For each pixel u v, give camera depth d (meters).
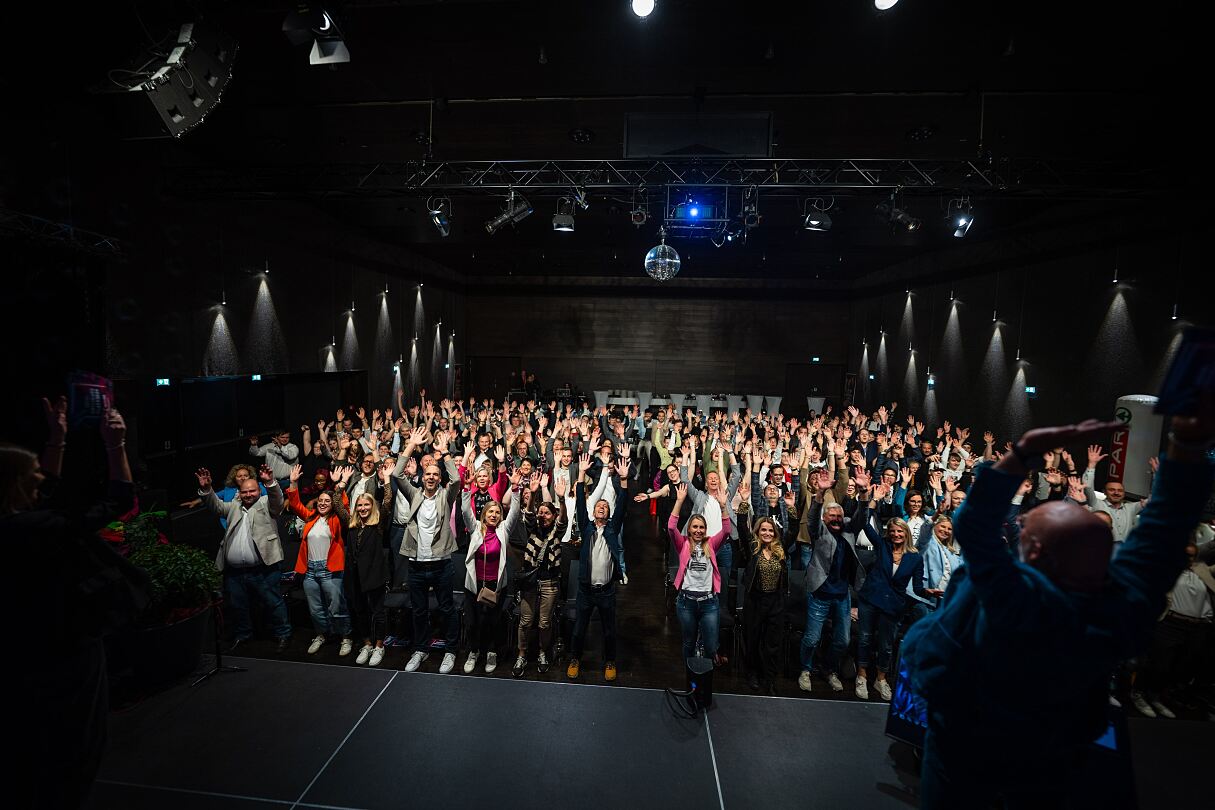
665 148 7.55
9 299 5.26
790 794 3.22
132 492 1.85
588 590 4.74
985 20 5.63
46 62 5.00
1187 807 3.11
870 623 4.68
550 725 3.75
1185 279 8.71
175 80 4.47
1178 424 1.15
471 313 24.08
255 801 3.04
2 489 1.62
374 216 13.62
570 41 6.12
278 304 11.52
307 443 11.00
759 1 5.46
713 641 4.67
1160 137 8.02
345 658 5.05
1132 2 5.29
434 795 3.14
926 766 1.42
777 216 12.25
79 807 1.74
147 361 8.38
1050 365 11.64
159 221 8.52
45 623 1.59
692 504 7.25
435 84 7.06
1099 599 1.16
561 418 14.20
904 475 8.30
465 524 4.94
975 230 13.12
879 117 7.75
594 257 18.97
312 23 4.70
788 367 23.36
